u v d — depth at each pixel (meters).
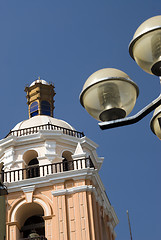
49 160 34.91
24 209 32.69
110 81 8.72
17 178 34.19
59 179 32.59
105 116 8.92
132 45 8.40
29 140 36.03
